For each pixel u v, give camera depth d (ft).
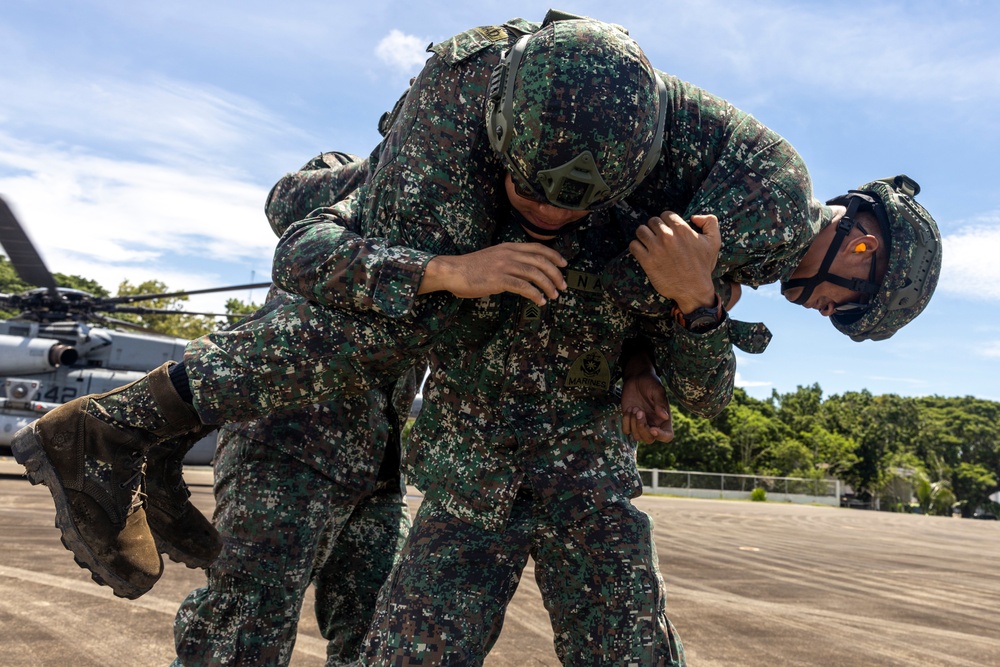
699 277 5.04
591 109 4.63
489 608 5.29
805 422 227.40
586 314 5.63
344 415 7.20
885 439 245.24
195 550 6.19
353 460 7.27
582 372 5.70
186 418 5.24
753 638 15.42
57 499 5.17
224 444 7.22
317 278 4.94
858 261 6.44
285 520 6.86
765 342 5.82
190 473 59.41
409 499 41.52
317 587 8.30
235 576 6.77
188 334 163.73
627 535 5.43
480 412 5.67
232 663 6.64
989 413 348.79
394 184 5.10
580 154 4.65
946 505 220.43
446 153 5.10
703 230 5.05
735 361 5.72
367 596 8.05
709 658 13.56
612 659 5.24
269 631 6.82
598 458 5.65
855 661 13.96
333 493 7.22
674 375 5.79
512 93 4.78
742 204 5.25
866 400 262.88
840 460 211.61
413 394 8.05
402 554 5.57
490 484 5.46
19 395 45.70
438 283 4.80
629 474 5.74
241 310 175.11
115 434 5.20
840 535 52.39
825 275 6.45
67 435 5.18
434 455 5.76
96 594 15.57
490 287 4.72
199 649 6.78
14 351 46.57
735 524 55.42
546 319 5.61
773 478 141.38
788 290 6.76
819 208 6.09
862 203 6.50
